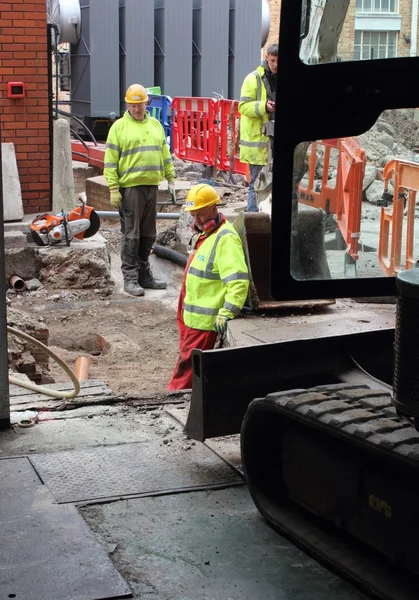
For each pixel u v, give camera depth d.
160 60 20.95
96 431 5.02
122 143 10.44
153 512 3.97
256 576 3.43
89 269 11.17
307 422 3.44
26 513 3.88
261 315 8.30
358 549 3.49
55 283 11.09
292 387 4.46
